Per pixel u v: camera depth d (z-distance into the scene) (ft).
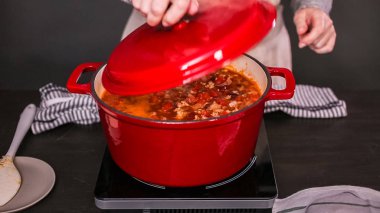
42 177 3.79
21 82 9.66
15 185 3.64
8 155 3.96
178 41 3.16
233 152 3.34
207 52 3.01
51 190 3.72
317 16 4.40
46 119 4.51
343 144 4.29
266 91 3.34
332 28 4.44
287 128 4.51
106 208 3.38
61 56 9.57
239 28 3.10
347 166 4.00
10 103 4.95
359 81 9.60
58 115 4.53
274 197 3.36
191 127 3.04
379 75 9.52
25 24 9.30
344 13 9.17
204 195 3.37
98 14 9.28
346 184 3.80
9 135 4.42
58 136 4.41
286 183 3.81
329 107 4.76
